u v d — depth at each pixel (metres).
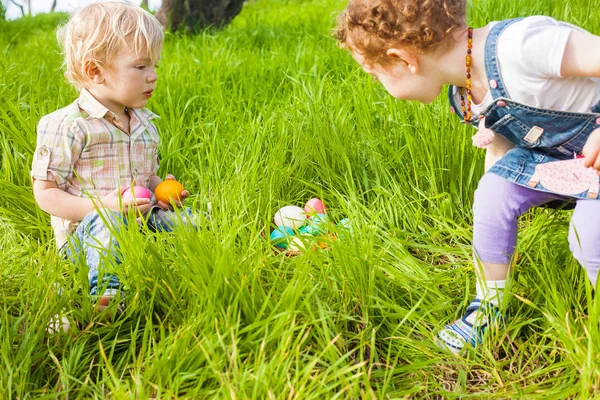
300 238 2.24
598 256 1.74
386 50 1.87
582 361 1.73
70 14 2.55
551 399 1.72
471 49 1.83
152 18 2.44
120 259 2.09
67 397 1.73
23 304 1.99
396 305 2.00
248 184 2.67
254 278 1.96
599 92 1.80
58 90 3.74
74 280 2.10
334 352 1.78
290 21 6.48
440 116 2.89
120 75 2.36
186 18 5.96
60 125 2.34
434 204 2.66
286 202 2.62
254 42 5.29
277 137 3.00
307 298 1.86
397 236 2.51
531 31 1.74
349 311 2.03
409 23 1.79
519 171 1.88
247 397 1.63
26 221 2.71
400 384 1.84
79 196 2.40
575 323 1.90
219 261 1.91
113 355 1.94
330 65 4.07
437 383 1.83
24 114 3.38
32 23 8.72
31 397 1.75
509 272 1.95
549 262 2.07
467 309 2.00
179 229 2.08
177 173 3.06
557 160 1.89
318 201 2.64
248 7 8.50
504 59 1.77
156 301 2.04
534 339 1.95
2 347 1.78
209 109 3.56
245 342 1.80
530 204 1.91
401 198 2.63
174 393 1.69
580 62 1.70
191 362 1.77
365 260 2.09
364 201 2.69
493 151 2.10
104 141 2.41
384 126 2.98
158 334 1.99
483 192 1.93
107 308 1.98
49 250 2.42
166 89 3.68
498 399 1.77
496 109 1.86
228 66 4.18
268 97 3.73
